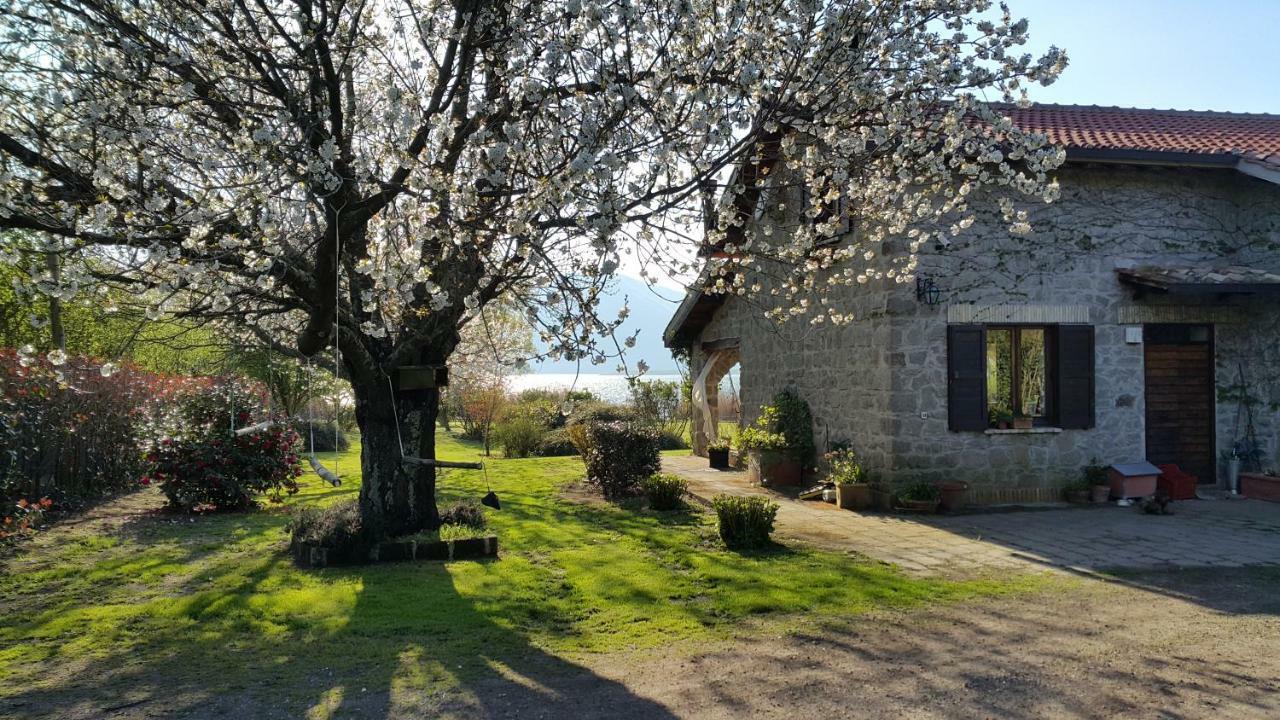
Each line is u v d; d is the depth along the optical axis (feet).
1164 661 16.14
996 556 25.58
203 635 17.83
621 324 19.11
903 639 17.60
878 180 23.94
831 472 39.65
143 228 17.39
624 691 14.83
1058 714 13.66
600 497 38.42
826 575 22.91
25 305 41.47
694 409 63.36
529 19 19.81
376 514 25.66
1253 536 28.55
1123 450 36.81
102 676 15.52
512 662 16.31
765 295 47.75
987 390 35.60
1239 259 38.42
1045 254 36.09
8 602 20.45
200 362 52.54
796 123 21.09
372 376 24.58
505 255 19.95
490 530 28.66
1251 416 38.47
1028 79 21.97
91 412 35.96
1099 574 23.27
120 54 18.99
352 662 16.22
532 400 81.20
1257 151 36.60
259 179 17.51
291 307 20.13
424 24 21.02
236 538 28.50
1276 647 16.96
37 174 18.37
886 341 34.96
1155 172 37.47
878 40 21.31
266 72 19.24
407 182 17.72
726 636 17.92
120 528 30.45
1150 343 38.09
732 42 20.16
